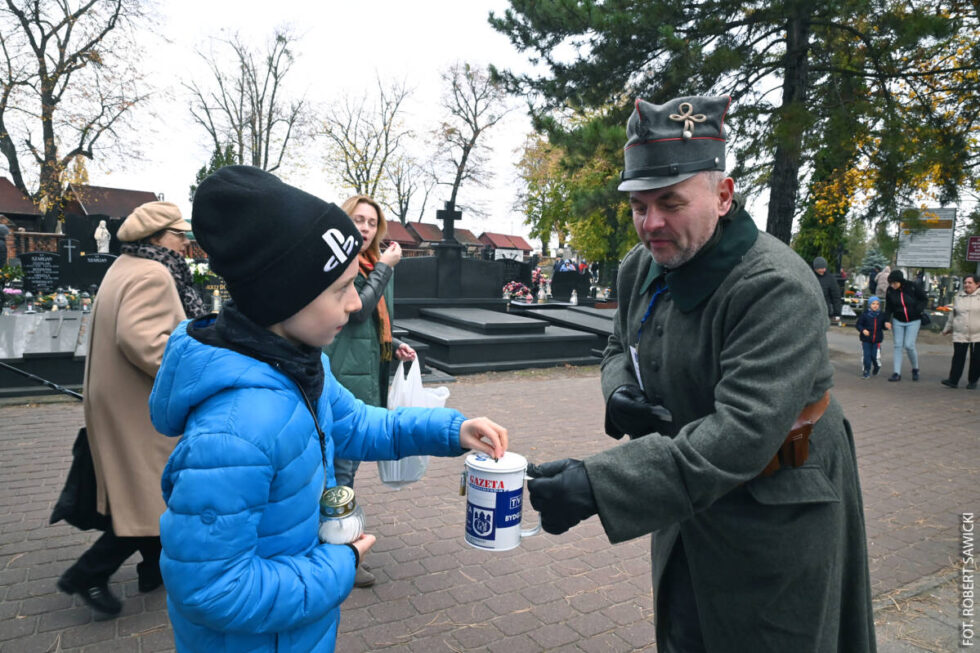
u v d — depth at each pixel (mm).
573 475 1335
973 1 8656
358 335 3223
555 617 3018
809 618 1520
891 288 10242
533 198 44219
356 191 40469
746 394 1330
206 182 1225
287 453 1230
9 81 23891
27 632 2736
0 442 5387
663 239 1474
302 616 1236
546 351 10391
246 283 1205
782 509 1500
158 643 2684
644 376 1735
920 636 2902
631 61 9852
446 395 3305
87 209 37844
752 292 1405
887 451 6078
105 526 2795
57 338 7539
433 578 3354
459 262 12664
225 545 1128
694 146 1416
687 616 1758
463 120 40844
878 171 8734
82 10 24719
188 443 1150
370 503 4383
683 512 1331
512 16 10320
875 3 8297
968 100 9305
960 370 9586
